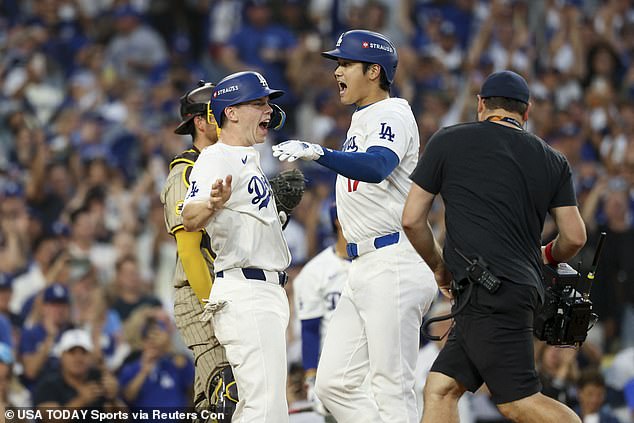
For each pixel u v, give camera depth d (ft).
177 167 71.82
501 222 63.46
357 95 69.36
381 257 68.69
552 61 194.80
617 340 136.67
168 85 175.01
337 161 64.08
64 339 105.09
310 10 195.31
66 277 127.65
